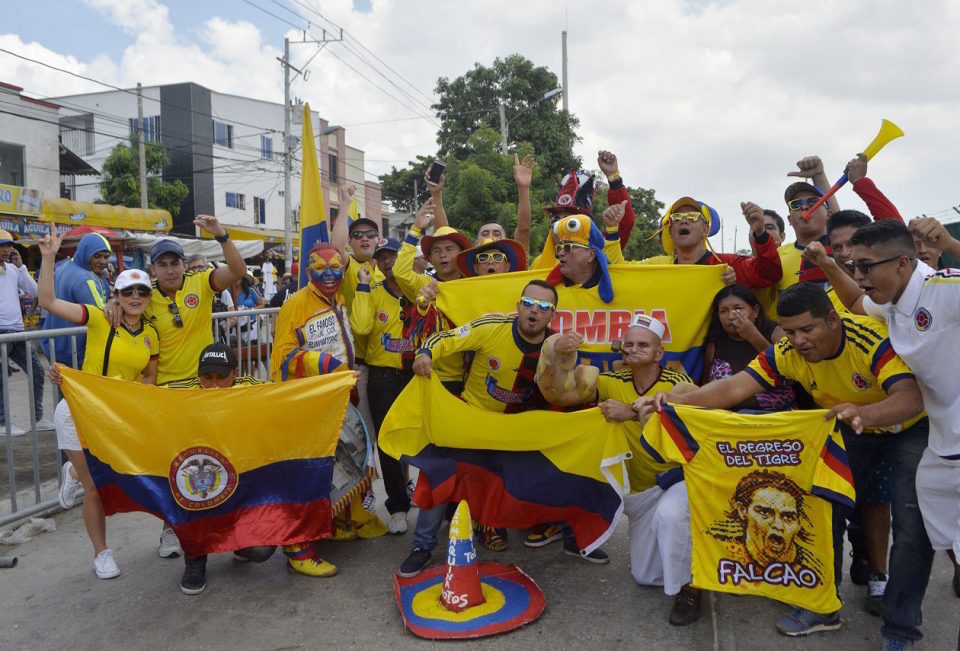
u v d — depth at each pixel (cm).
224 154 3716
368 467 471
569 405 412
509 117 2814
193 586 412
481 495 420
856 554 406
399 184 3862
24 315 1237
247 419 413
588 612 385
